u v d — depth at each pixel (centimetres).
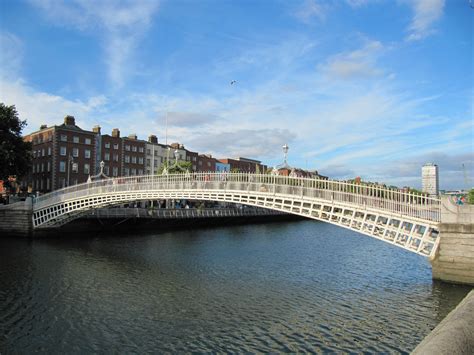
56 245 3281
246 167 10650
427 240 1827
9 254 2780
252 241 3822
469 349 250
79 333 1298
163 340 1241
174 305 1602
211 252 3025
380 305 1575
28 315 1470
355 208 2019
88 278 2075
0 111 4197
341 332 1296
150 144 7638
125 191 3144
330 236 4350
